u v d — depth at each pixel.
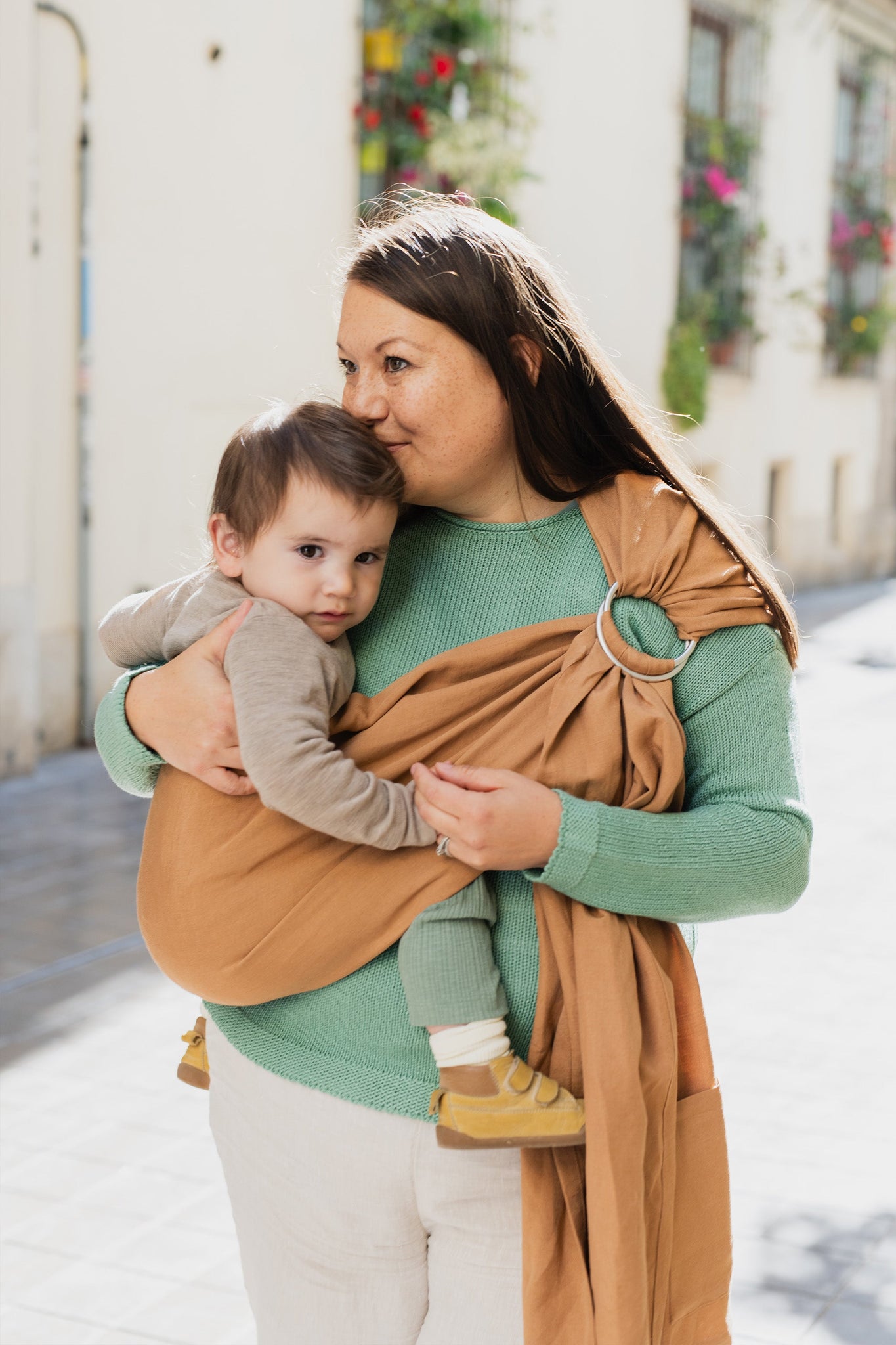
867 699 9.71
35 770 7.41
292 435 1.67
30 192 6.99
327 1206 1.74
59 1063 4.11
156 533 8.18
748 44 14.08
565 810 1.61
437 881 1.66
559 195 11.30
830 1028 4.39
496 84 10.26
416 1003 1.64
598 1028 1.62
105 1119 3.79
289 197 8.78
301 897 1.68
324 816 1.59
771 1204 3.40
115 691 1.79
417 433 1.69
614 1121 1.60
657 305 13.00
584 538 1.78
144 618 1.84
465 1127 1.61
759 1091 3.96
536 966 1.70
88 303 7.62
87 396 7.68
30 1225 3.29
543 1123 1.61
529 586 1.78
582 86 11.45
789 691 1.76
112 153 7.66
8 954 4.94
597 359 1.79
